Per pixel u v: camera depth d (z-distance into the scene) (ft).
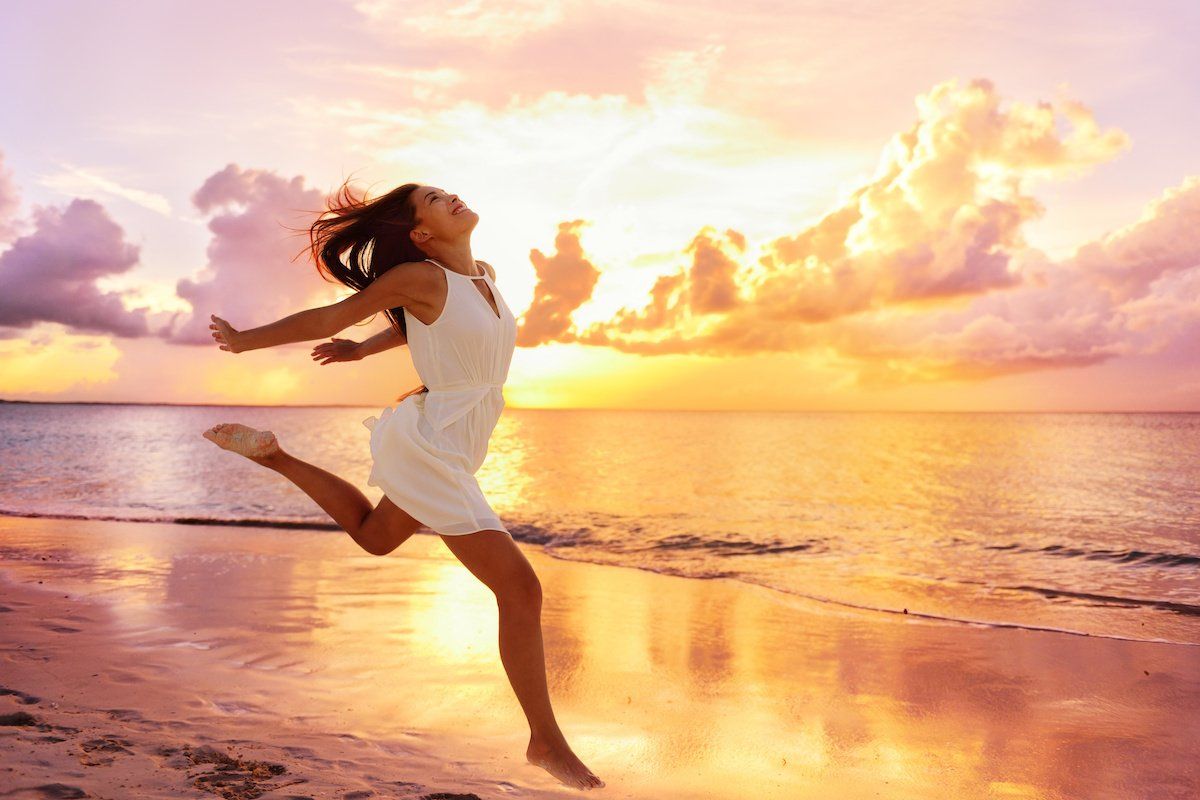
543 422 336.49
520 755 12.91
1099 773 13.25
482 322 8.15
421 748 13.04
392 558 32.07
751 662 19.27
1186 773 13.29
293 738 13.10
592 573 32.12
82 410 435.12
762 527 49.11
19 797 9.53
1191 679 18.28
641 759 13.37
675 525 49.65
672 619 23.65
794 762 13.46
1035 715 15.96
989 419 397.39
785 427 268.41
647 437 190.70
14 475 77.82
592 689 17.11
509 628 7.94
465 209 8.46
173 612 22.16
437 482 7.98
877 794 12.27
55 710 13.82
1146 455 116.67
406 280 7.89
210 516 47.09
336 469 96.63
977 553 39.86
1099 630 23.11
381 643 19.48
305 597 24.52
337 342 9.50
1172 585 31.50
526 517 53.16
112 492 63.10
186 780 10.69
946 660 19.67
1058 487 74.38
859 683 17.80
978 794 12.40
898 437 186.09
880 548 41.39
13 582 26.00
